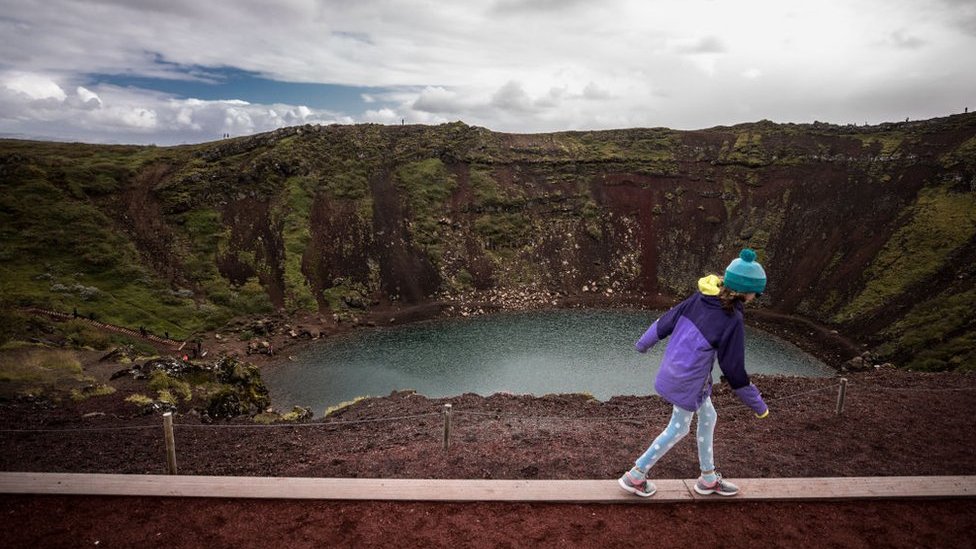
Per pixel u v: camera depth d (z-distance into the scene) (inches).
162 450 490.6
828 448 355.3
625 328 2544.3
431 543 201.5
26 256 2285.9
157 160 3284.9
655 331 217.0
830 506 225.0
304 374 1860.2
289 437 534.3
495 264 3277.6
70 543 200.7
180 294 2411.4
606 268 3366.1
